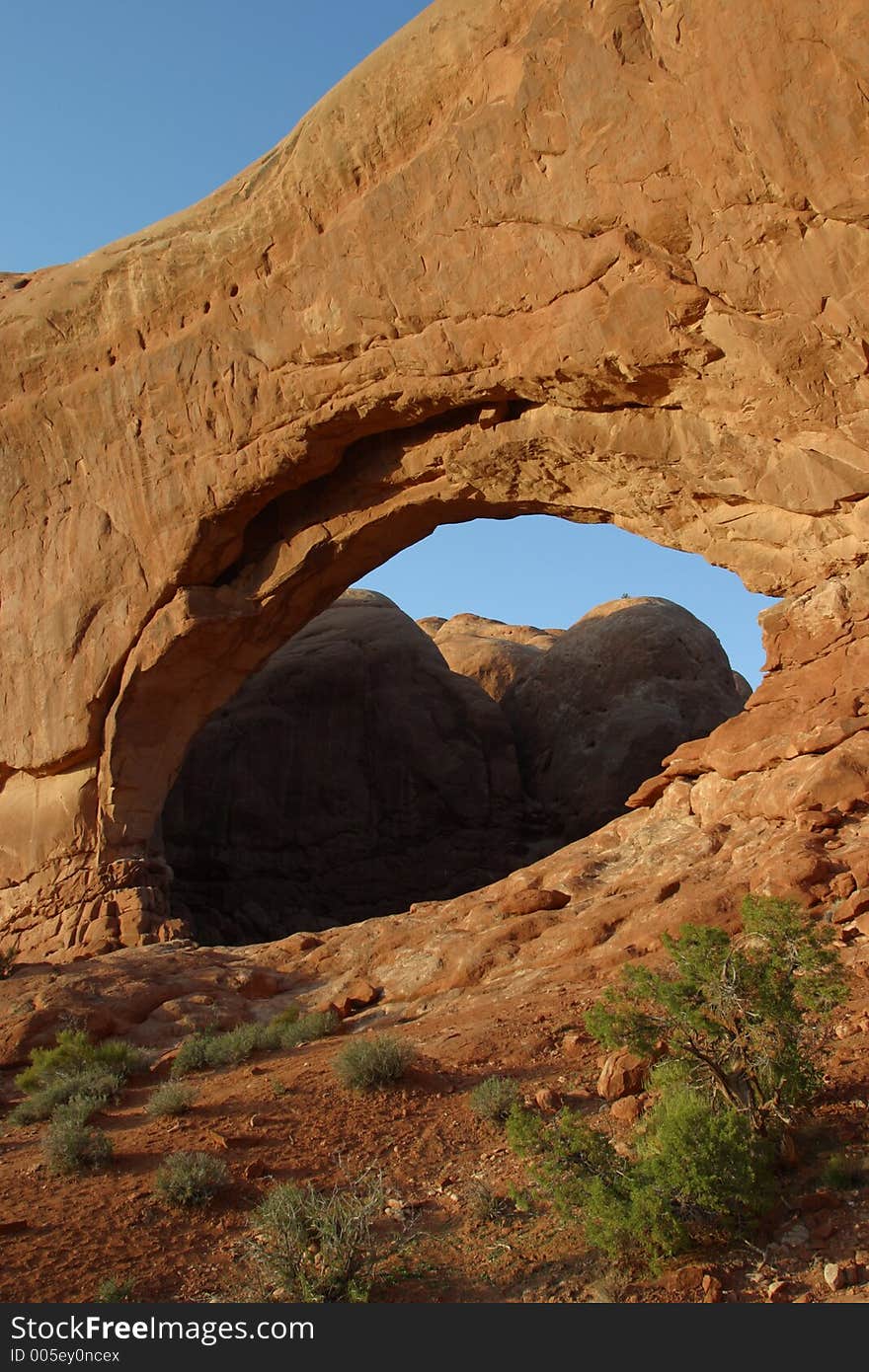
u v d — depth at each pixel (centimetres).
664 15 1200
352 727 2881
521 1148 640
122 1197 740
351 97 1478
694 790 1380
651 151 1233
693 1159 581
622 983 980
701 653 2981
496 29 1350
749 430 1321
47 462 2025
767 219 1181
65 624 2005
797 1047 665
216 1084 991
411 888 2766
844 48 1095
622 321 1306
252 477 1738
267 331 1648
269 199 1605
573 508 1625
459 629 4028
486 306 1408
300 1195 654
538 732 3006
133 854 1986
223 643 1930
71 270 1938
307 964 1415
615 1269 568
